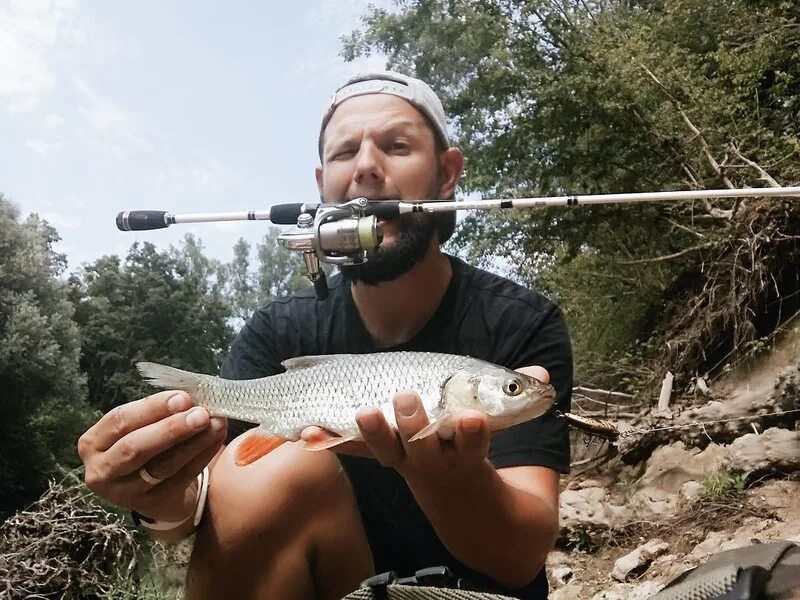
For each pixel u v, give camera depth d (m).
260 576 0.63
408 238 0.70
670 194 0.81
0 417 3.85
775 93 2.65
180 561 1.38
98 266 7.22
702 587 0.32
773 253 2.27
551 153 3.43
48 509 1.31
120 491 0.54
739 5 2.84
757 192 0.81
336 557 0.65
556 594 1.57
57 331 4.29
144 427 0.51
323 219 0.67
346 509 0.67
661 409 2.27
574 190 3.29
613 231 3.18
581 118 3.11
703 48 3.05
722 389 2.25
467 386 0.57
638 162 2.99
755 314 2.29
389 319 0.76
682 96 2.73
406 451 0.49
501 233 3.58
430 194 0.77
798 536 1.35
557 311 0.77
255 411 0.61
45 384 4.04
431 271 0.74
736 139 2.59
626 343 3.09
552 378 0.71
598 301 3.38
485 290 0.77
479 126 3.70
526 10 3.42
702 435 1.91
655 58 2.80
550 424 0.66
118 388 6.71
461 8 3.65
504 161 3.54
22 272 4.20
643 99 2.79
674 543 1.56
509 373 0.57
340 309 0.80
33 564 1.18
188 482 0.55
